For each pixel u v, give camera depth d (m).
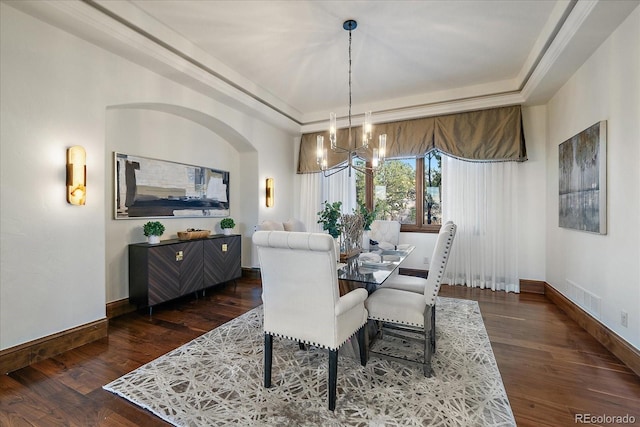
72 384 1.97
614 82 2.43
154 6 2.54
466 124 4.32
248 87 4.01
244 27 2.82
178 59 3.07
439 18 2.66
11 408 1.74
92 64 2.63
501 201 4.23
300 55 3.34
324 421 1.62
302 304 1.79
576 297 3.12
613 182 2.45
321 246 1.60
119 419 1.65
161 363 2.25
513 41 3.01
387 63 3.50
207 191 4.43
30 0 2.07
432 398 1.81
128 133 3.43
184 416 1.66
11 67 2.15
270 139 5.17
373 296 2.29
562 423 1.60
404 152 4.73
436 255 2.08
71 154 2.46
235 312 3.39
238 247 4.52
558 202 3.60
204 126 4.37
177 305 3.64
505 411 1.69
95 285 2.67
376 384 1.96
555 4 2.45
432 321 2.35
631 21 2.20
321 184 5.52
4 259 2.13
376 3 2.47
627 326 2.26
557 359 2.29
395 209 5.12
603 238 2.59
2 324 2.12
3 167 2.12
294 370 2.15
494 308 3.47
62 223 2.44
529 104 4.06
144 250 3.24
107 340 2.65
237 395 1.86
